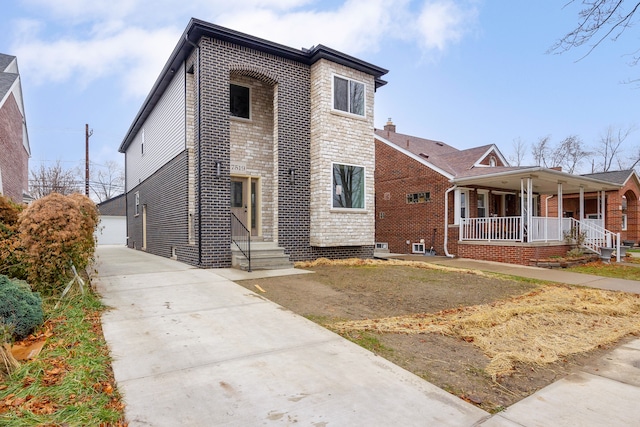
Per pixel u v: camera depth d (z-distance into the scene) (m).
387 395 3.09
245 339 4.35
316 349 4.10
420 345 4.36
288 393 3.07
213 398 2.95
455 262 13.19
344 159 11.52
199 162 9.48
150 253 15.32
